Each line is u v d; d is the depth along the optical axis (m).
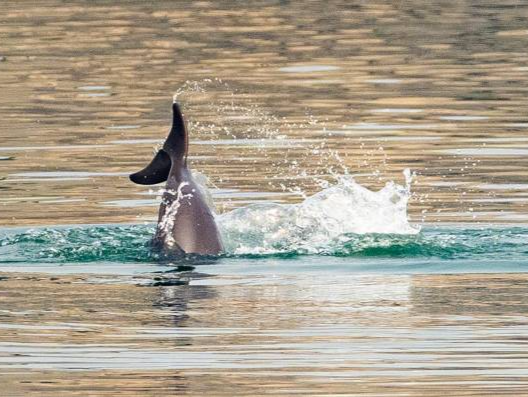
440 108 82.12
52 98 87.31
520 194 62.94
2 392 38.03
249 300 46.91
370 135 76.06
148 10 122.94
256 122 79.75
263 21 116.31
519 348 41.53
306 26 113.12
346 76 92.31
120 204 62.31
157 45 105.31
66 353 41.47
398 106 82.88
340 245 54.56
